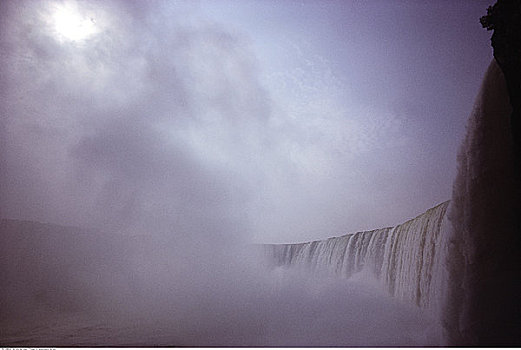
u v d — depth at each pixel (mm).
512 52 5348
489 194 5941
